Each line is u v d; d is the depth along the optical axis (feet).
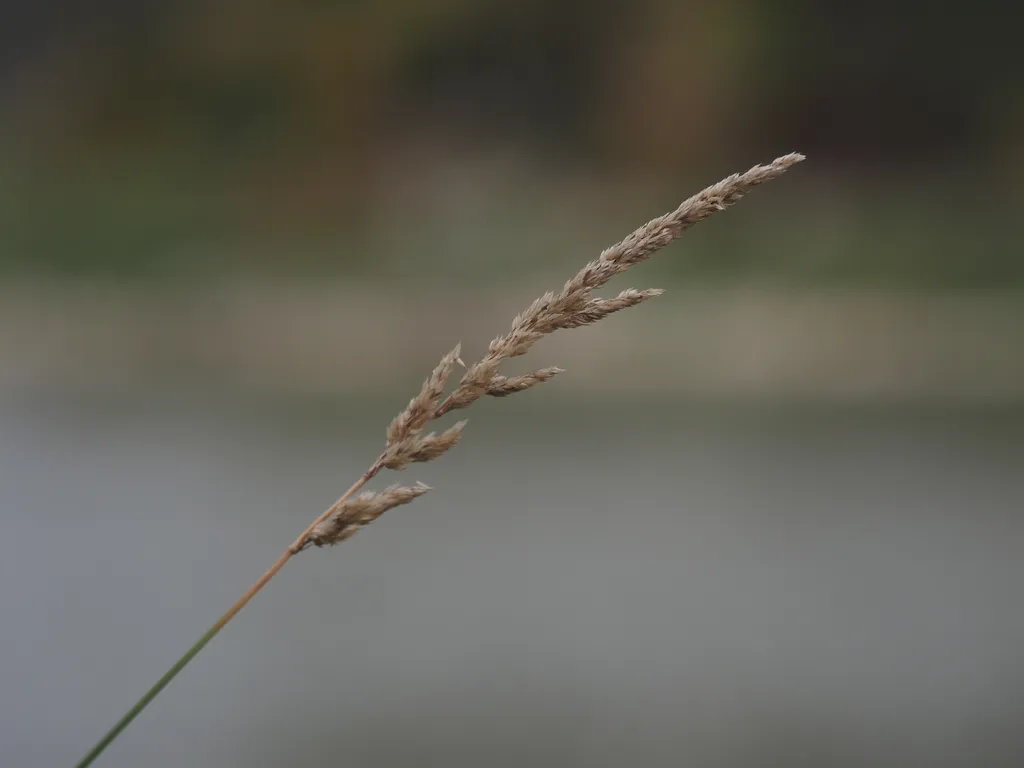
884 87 247.70
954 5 243.40
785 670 55.47
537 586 70.44
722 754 45.01
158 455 107.24
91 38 273.33
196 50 267.59
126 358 166.61
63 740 46.57
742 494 94.17
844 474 100.94
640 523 85.46
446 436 12.48
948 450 110.93
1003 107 244.63
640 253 12.42
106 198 240.32
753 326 171.63
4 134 263.08
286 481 96.37
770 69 252.42
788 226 221.25
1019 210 223.30
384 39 260.62
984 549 77.30
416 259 219.00
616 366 159.22
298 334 178.09
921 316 176.96
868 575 72.18
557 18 255.91
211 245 223.92
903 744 46.16
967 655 57.67
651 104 256.11
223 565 73.51
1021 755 44.96
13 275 204.64
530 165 254.68
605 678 53.93
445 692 52.54
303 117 261.03
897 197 236.84
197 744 46.26
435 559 77.05
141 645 58.70
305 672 55.36
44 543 78.23
